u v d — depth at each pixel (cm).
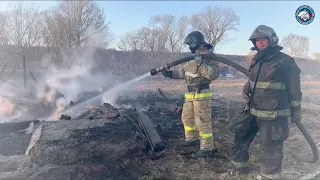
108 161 452
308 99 1408
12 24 2992
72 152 474
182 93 1708
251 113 379
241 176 402
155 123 721
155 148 485
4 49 2508
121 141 534
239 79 3256
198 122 477
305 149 525
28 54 3078
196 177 402
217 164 447
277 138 351
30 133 646
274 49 364
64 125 655
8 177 386
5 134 654
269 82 356
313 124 751
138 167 434
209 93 480
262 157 362
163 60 4134
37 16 3266
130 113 781
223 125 697
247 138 404
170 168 432
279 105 355
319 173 400
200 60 467
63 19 3519
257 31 362
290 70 350
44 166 414
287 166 438
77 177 387
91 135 568
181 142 557
